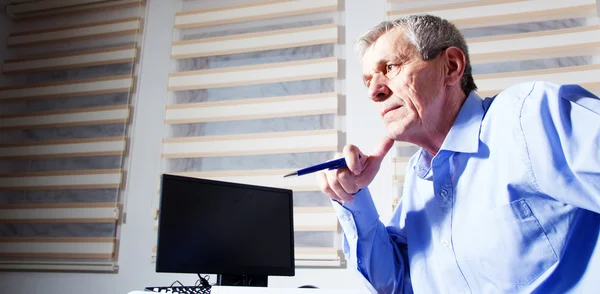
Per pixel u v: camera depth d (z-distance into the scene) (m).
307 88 2.45
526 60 2.21
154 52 2.72
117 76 2.71
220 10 2.71
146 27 2.79
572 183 0.72
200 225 1.63
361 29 2.47
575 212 0.78
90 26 2.85
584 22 2.20
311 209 2.26
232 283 1.71
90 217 2.49
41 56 2.89
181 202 1.61
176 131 2.56
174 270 1.52
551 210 0.79
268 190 1.84
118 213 2.46
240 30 2.67
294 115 2.41
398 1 2.46
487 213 0.83
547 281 0.79
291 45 2.53
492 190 0.84
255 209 1.78
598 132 0.68
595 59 2.13
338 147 2.32
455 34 0.97
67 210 2.54
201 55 2.65
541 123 0.76
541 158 0.75
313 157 2.34
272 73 2.51
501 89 2.19
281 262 1.77
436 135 0.95
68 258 2.46
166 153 2.51
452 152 0.90
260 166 2.39
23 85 2.84
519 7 2.29
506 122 0.82
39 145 2.69
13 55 2.95
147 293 1.12
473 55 2.27
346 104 2.38
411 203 1.03
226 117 2.50
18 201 2.63
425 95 0.91
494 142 0.85
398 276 1.07
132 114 2.64
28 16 2.99
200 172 2.44
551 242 0.79
